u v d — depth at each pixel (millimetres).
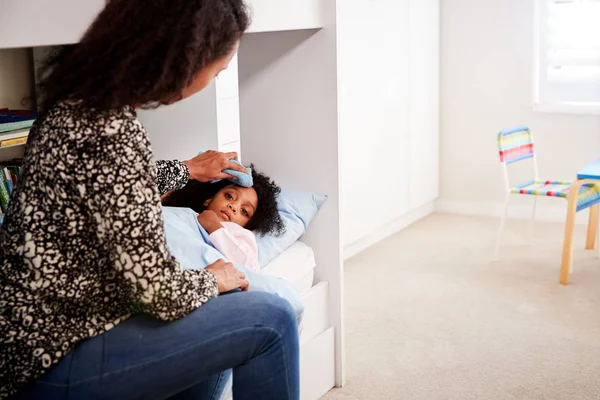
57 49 1389
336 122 2242
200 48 1285
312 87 2260
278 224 2145
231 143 2881
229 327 1360
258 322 1392
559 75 4184
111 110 1230
